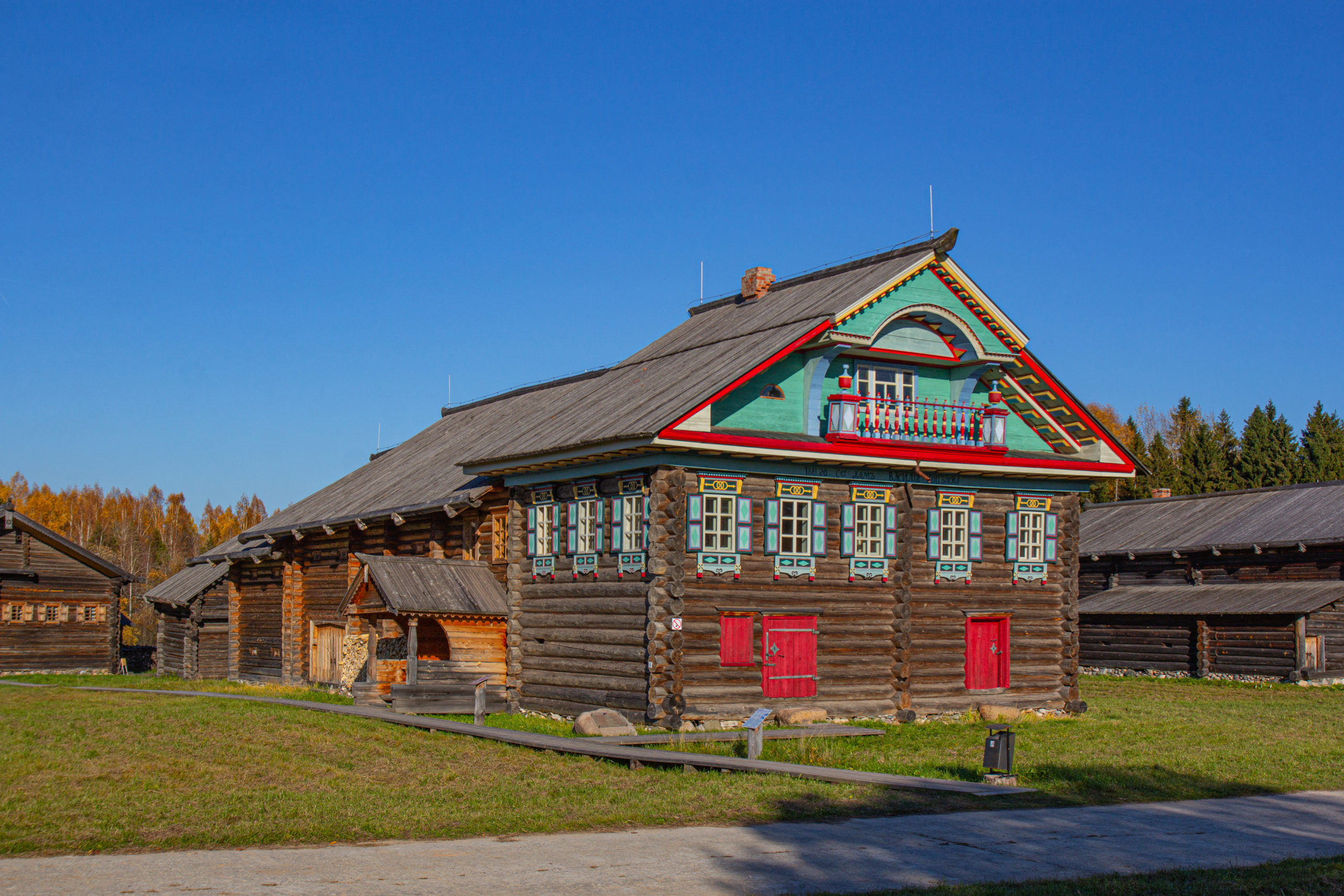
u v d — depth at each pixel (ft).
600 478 92.73
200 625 151.53
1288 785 64.03
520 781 61.26
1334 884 41.83
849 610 94.17
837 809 53.52
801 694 90.99
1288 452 268.21
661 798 55.47
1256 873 43.01
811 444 90.48
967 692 99.66
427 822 49.57
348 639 112.78
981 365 99.60
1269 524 153.17
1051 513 106.01
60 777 59.62
